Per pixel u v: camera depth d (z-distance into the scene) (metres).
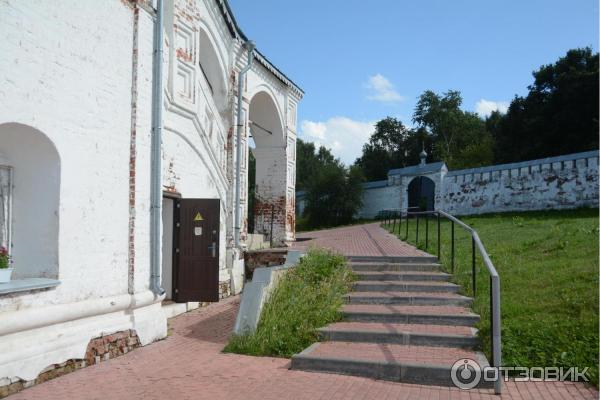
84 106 6.24
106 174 6.61
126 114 7.03
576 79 36.41
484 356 5.87
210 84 12.42
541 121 38.25
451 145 56.62
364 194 38.31
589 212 21.28
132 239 7.05
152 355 6.64
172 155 9.21
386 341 6.60
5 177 5.91
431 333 6.54
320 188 38.28
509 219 21.14
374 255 10.68
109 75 6.69
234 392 5.14
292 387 5.30
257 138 17.72
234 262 12.31
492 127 56.06
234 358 6.42
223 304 10.79
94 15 6.41
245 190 13.58
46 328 5.66
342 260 9.94
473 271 8.02
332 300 7.81
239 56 13.21
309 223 39.16
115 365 6.16
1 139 5.67
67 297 5.95
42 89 5.61
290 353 6.49
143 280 7.29
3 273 5.32
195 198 9.91
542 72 40.47
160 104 7.66
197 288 9.53
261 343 6.68
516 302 7.18
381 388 5.31
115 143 6.79
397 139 62.12
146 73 7.45
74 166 6.08
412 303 7.94
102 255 6.52
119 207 6.85
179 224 9.63
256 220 17.78
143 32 7.39
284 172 17.62
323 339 6.77
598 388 5.07
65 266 5.93
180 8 9.36
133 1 7.22
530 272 8.66
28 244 5.92
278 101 16.83
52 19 5.74
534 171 25.45
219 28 11.73
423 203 31.98
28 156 5.88
